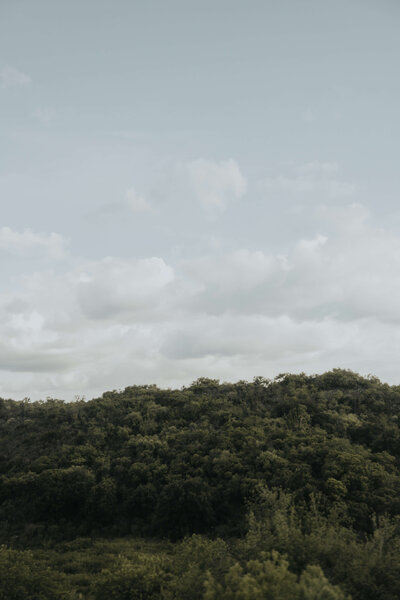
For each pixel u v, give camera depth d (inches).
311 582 531.5
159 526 1630.2
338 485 1445.6
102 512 1754.4
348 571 679.7
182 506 1605.6
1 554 1120.2
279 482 1566.2
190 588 698.8
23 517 1782.7
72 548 1517.0
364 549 763.4
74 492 1786.4
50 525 1731.1
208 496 1621.6
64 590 971.9
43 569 1165.7
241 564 745.6
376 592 649.6
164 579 890.1
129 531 1692.9
